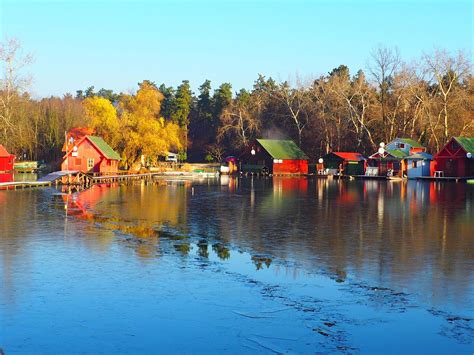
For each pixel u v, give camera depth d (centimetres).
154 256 2225
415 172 8794
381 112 10050
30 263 2072
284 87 12438
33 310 1536
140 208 3997
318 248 2420
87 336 1362
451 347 1304
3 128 8481
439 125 9212
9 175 6216
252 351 1282
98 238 2631
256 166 10994
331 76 13850
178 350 1288
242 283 1814
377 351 1282
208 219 3384
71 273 1923
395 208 4044
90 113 10350
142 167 10200
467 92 9619
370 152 10188
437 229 2973
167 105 16538
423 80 9369
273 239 2652
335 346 1307
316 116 11412
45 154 11506
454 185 7000
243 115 12450
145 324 1441
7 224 3059
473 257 2225
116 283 1803
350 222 3256
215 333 1382
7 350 1280
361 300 1638
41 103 11894
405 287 1775
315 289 1750
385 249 2398
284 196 5175
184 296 1670
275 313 1523
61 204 4188
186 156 14612
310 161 11600
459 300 1638
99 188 6188
